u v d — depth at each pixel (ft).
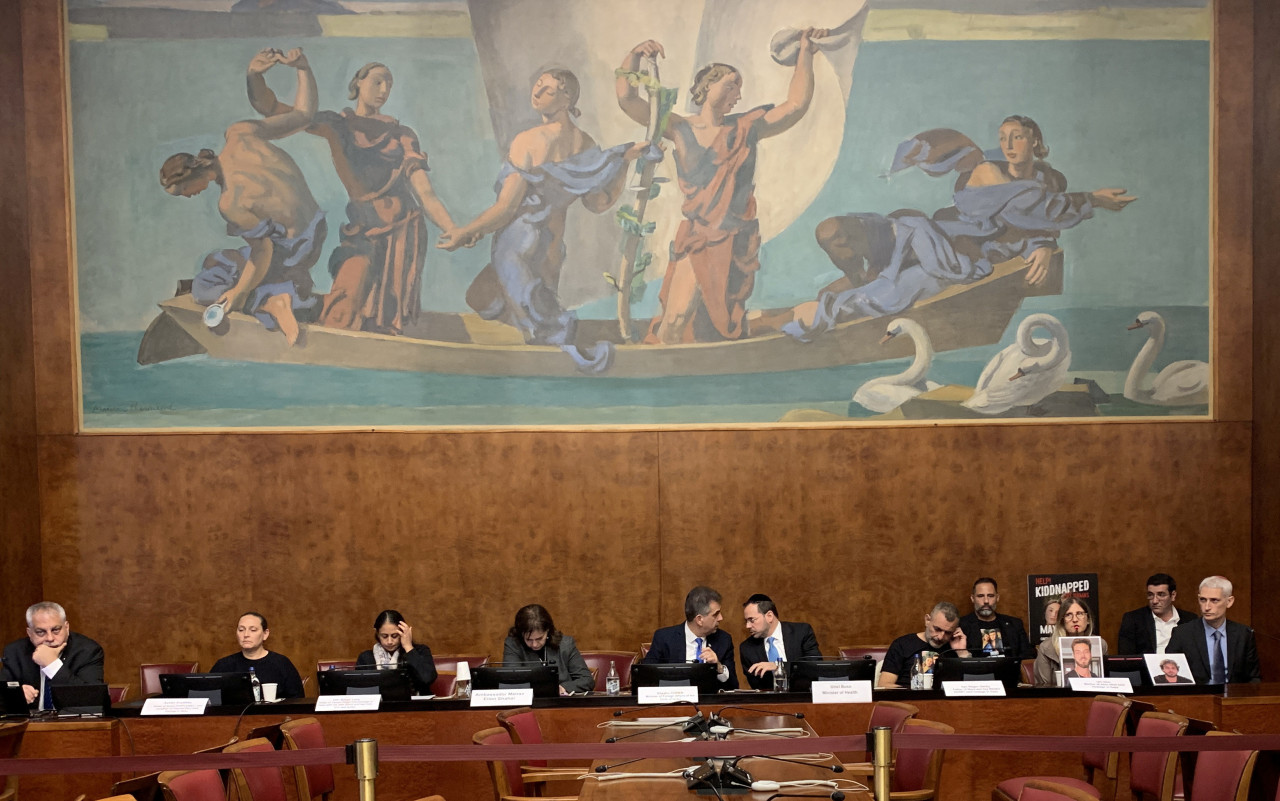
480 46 26.91
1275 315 26.08
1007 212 27.04
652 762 15.64
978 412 26.94
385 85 26.86
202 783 14.58
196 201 26.63
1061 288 27.04
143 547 26.43
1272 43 26.32
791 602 26.76
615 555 26.73
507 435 26.71
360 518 26.61
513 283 26.81
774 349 26.91
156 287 26.53
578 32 27.02
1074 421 26.94
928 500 26.86
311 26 26.81
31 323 26.30
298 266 26.66
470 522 26.68
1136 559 26.94
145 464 26.48
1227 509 27.04
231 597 26.48
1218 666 22.17
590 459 26.81
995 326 26.99
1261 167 26.71
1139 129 27.04
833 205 27.02
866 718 19.69
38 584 26.13
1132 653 24.27
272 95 26.73
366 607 26.55
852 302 26.94
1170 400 26.86
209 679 19.83
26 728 18.94
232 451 26.53
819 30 27.04
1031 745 14.48
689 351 26.89
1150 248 26.89
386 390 26.73
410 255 26.76
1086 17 26.89
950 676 20.24
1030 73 26.91
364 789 13.96
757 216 26.96
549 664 21.34
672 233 26.91
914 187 27.04
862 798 13.87
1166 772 16.69
